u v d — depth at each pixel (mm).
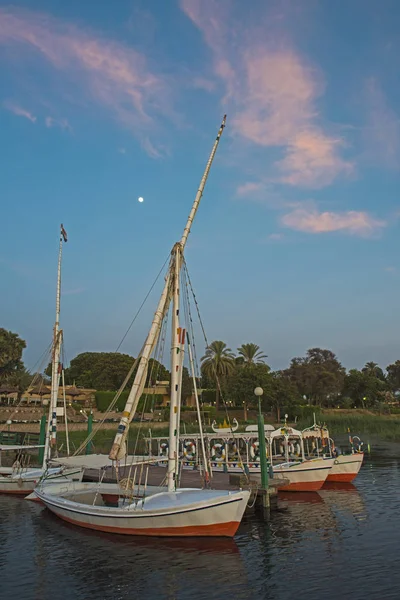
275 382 90875
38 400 80375
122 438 21156
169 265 23328
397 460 47250
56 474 30203
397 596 14234
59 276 36531
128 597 14672
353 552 18484
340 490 31938
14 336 83938
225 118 26250
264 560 17625
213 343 97188
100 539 20406
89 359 122625
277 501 27859
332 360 137875
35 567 17438
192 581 15766
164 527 19547
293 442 35281
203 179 24984
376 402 124438
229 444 33906
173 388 22375
